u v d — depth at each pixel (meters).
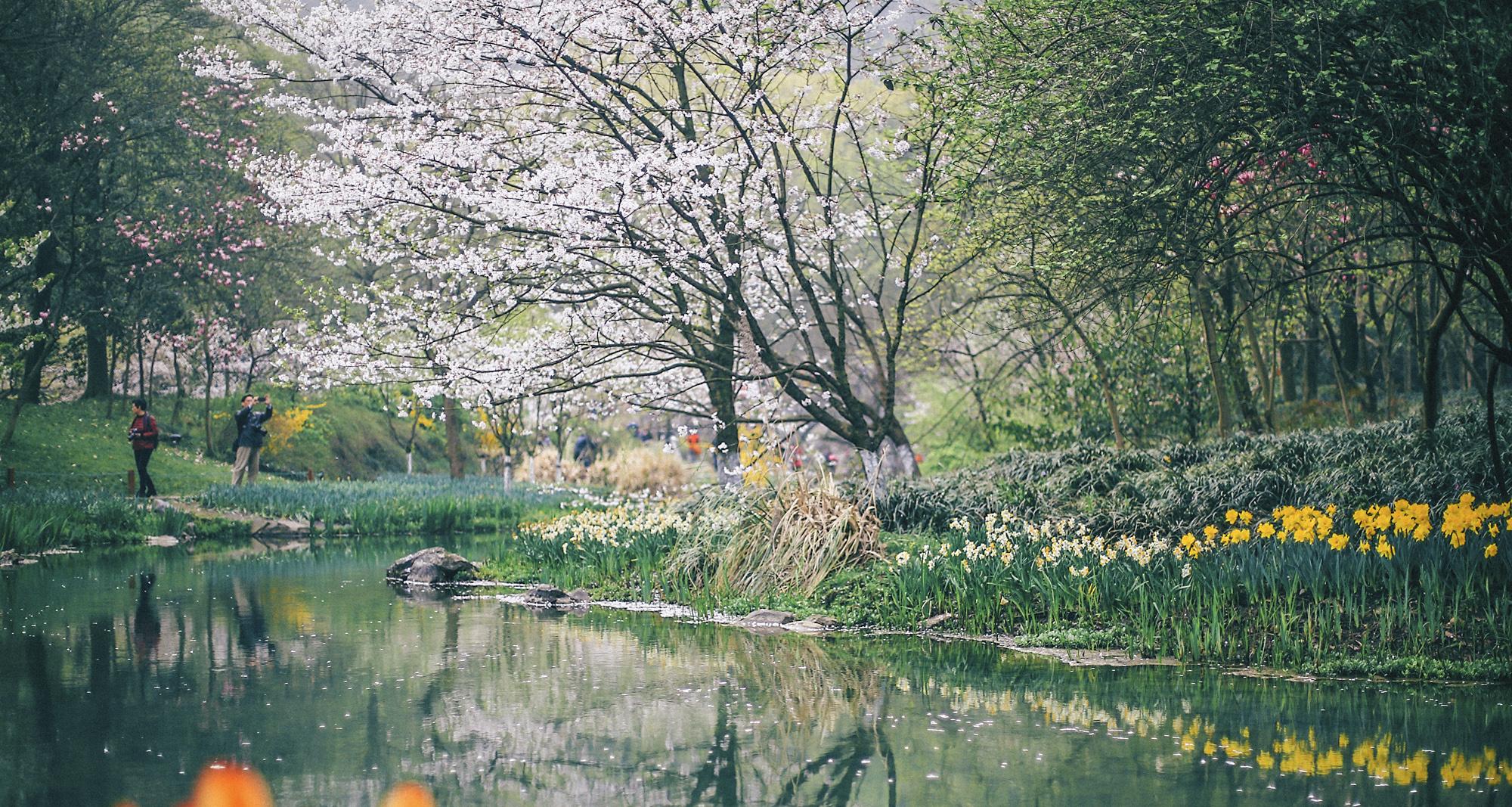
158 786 6.97
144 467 26.97
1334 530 12.01
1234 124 11.30
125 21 33.22
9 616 13.53
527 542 17.91
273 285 37.53
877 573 13.69
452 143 15.09
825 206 15.52
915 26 15.21
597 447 40.44
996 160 13.68
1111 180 12.04
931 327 20.61
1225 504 13.88
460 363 15.68
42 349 33.03
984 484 17.06
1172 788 6.70
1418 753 7.31
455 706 9.02
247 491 26.66
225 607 14.27
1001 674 10.02
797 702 9.09
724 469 17.56
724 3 15.21
